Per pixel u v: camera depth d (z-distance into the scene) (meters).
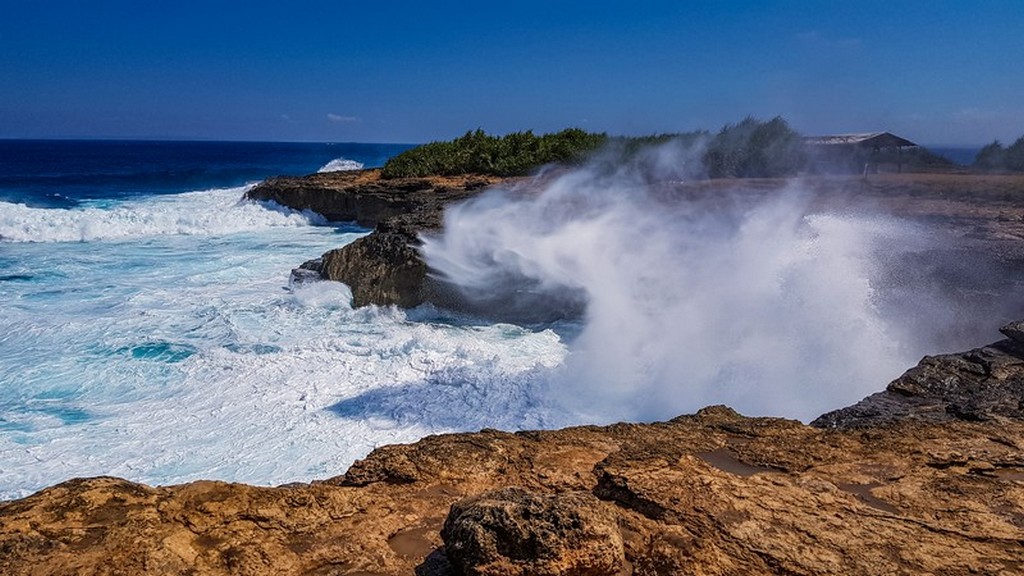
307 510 4.05
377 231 17.70
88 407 9.32
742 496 4.05
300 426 8.89
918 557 3.49
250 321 13.78
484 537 3.27
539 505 3.37
